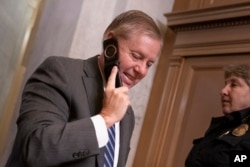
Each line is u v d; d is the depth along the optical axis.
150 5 2.24
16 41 3.66
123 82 0.87
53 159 0.67
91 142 0.70
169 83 2.22
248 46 1.87
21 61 3.69
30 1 3.87
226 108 1.52
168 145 2.06
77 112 0.80
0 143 2.22
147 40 0.83
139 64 0.85
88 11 1.83
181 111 2.09
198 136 1.93
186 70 2.17
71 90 0.81
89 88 0.85
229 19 1.97
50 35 2.06
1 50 3.49
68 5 2.00
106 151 0.86
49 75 0.82
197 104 2.02
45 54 2.00
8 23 3.54
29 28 3.67
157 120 2.18
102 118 0.73
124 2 2.02
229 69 1.59
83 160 0.76
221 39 2.01
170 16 2.27
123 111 0.76
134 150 2.21
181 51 2.21
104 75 0.88
